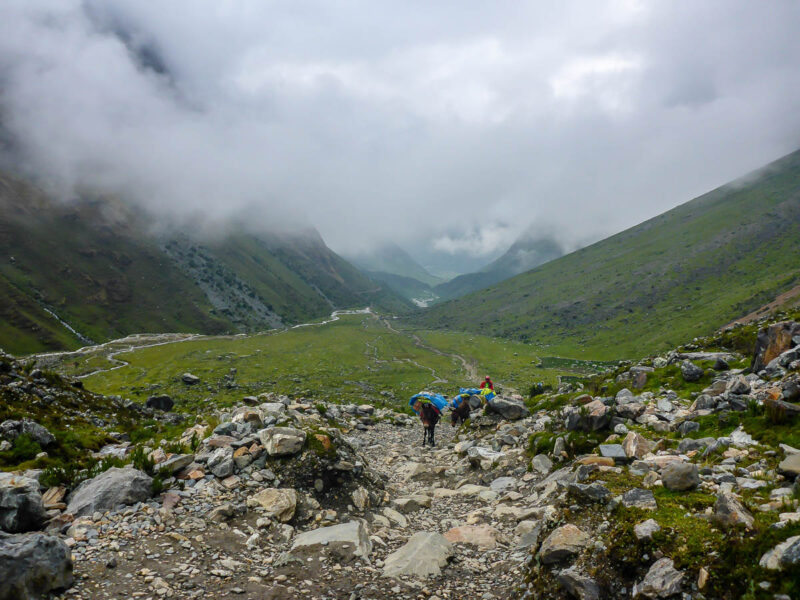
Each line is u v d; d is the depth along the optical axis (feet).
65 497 34.58
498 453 60.95
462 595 26.73
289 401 97.96
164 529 30.86
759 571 17.49
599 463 37.14
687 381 61.52
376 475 48.80
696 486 26.61
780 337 53.67
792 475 25.80
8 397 63.72
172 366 537.65
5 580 20.98
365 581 27.66
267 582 26.55
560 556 24.44
